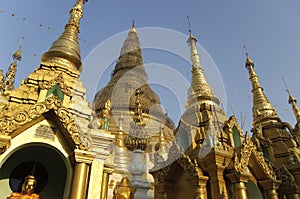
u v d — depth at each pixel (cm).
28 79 1144
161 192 1294
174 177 1335
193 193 1184
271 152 1734
